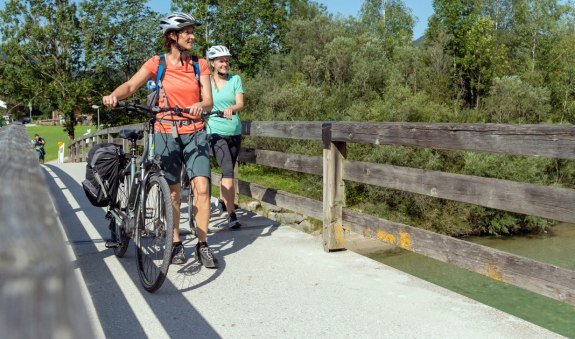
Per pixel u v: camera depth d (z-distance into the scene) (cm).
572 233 1992
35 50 4128
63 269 38
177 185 409
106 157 414
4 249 39
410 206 1953
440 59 4409
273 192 568
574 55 4466
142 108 368
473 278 1315
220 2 4531
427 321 305
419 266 1453
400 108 2805
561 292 271
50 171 1168
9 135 241
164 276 328
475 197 325
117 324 300
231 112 401
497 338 282
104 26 4094
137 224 370
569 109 3859
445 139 339
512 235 1983
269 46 4741
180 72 396
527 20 5000
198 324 301
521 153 290
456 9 4738
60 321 35
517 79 3669
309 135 485
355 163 441
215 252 457
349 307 328
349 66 3819
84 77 4184
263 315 315
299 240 500
